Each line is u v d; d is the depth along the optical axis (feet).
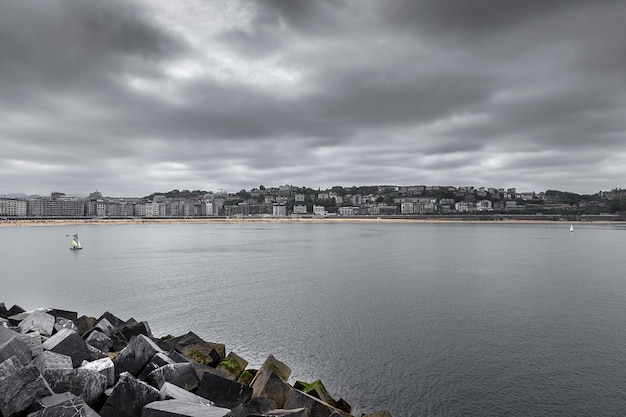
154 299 133.18
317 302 128.47
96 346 62.08
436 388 68.39
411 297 135.85
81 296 138.51
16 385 34.88
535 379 71.82
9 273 193.77
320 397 54.85
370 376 72.79
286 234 587.27
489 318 109.40
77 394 39.19
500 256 267.80
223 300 131.54
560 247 344.28
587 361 79.41
